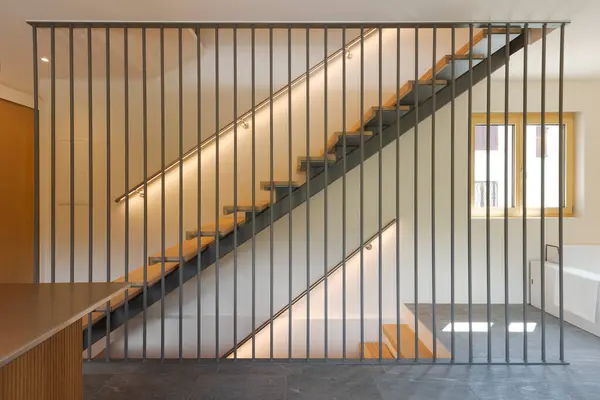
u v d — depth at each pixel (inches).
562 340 127.9
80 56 165.2
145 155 133.6
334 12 124.3
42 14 125.6
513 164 204.2
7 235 199.0
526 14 126.6
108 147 131.6
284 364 127.6
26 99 207.0
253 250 133.8
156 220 194.9
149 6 120.4
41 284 79.4
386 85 186.4
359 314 183.6
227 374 120.1
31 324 51.9
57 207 202.4
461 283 194.4
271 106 132.3
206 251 158.1
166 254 144.9
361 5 120.0
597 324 151.0
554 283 176.4
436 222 193.0
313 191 158.2
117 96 198.8
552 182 207.2
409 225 192.5
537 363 126.2
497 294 196.5
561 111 131.3
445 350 136.5
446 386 111.6
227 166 189.3
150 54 171.2
